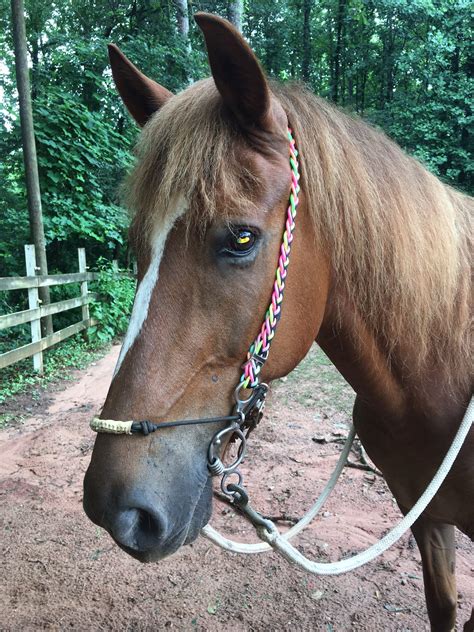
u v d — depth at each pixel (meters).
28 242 8.30
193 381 1.06
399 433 1.51
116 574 2.61
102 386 5.69
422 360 1.37
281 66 19.05
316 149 1.16
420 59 13.11
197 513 1.13
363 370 1.40
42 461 3.84
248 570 2.63
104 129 8.94
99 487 1.00
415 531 1.77
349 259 1.25
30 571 2.63
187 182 1.01
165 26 11.82
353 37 16.06
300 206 1.13
